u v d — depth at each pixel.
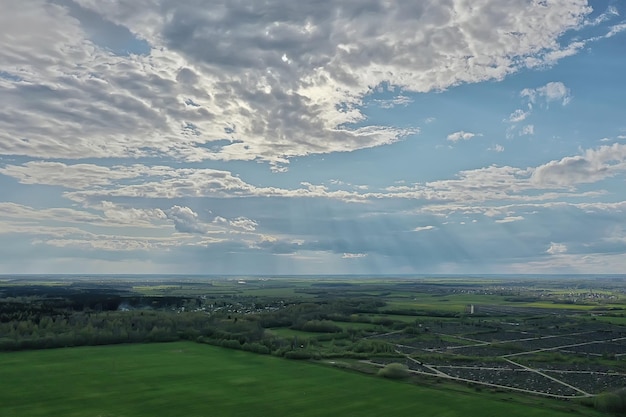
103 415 93.75
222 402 104.00
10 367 131.62
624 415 100.12
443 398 109.25
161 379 122.19
